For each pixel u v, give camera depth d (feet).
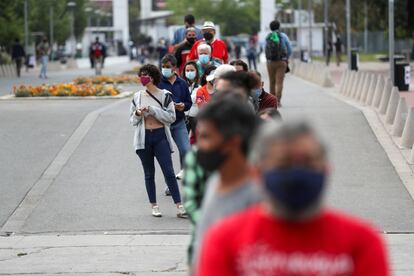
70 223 71.26
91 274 55.26
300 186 20.84
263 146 21.30
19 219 72.90
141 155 71.56
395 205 73.97
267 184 21.16
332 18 508.12
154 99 70.13
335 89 203.92
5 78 290.35
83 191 82.58
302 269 21.40
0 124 125.49
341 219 21.71
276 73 145.59
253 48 319.68
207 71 74.74
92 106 151.84
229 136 26.21
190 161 32.37
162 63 76.07
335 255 21.43
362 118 123.75
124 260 58.75
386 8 316.19
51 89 173.47
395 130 106.63
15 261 59.36
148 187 72.23
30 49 443.32
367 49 542.98
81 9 622.54
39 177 88.99
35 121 128.06
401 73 177.78
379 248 21.71
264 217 21.63
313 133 21.24
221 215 25.98
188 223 70.13
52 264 58.08
